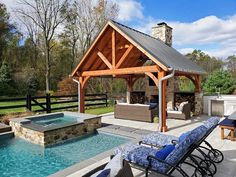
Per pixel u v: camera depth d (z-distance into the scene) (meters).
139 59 12.67
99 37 10.22
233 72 27.34
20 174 5.19
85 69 12.07
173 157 3.78
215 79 17.41
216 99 11.80
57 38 27.58
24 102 19.80
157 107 10.80
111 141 7.88
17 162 5.94
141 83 19.92
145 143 5.71
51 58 28.86
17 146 7.27
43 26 24.34
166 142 5.45
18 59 28.72
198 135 4.09
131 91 14.50
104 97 18.92
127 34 9.27
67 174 4.59
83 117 9.19
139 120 10.58
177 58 11.30
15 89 25.48
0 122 9.70
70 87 20.73
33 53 28.91
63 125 7.86
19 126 8.16
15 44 28.30
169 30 14.70
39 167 5.60
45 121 9.88
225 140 7.01
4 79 24.56
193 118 11.27
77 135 8.30
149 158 3.90
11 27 28.02
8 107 11.45
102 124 9.89
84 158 6.21
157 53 9.30
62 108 14.09
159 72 8.59
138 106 10.61
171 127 9.16
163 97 8.53
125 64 12.78
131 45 9.39
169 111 11.12
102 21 25.14
